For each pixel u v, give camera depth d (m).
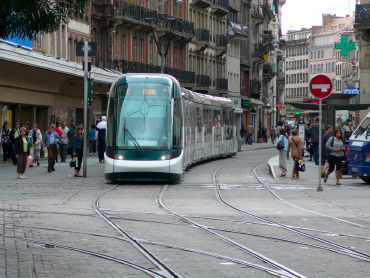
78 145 31.19
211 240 13.79
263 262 11.49
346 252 12.47
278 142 31.66
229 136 49.88
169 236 14.27
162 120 27.77
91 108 58.03
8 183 27.75
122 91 28.11
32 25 14.48
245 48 103.38
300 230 15.23
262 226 15.85
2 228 15.16
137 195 23.25
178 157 27.75
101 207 19.58
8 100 43.56
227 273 10.55
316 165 38.22
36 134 38.78
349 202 21.31
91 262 11.41
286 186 26.86
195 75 79.56
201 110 39.72
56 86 50.19
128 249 12.70
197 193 24.06
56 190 24.92
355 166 27.31
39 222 16.27
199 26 81.88
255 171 35.47
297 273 10.55
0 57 38.16
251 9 105.50
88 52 31.23
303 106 39.50
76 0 14.80
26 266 10.90
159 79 28.36
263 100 115.12
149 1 67.56
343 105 39.22
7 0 13.48
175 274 10.41
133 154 27.39
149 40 68.69
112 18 59.69
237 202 21.25
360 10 54.19
